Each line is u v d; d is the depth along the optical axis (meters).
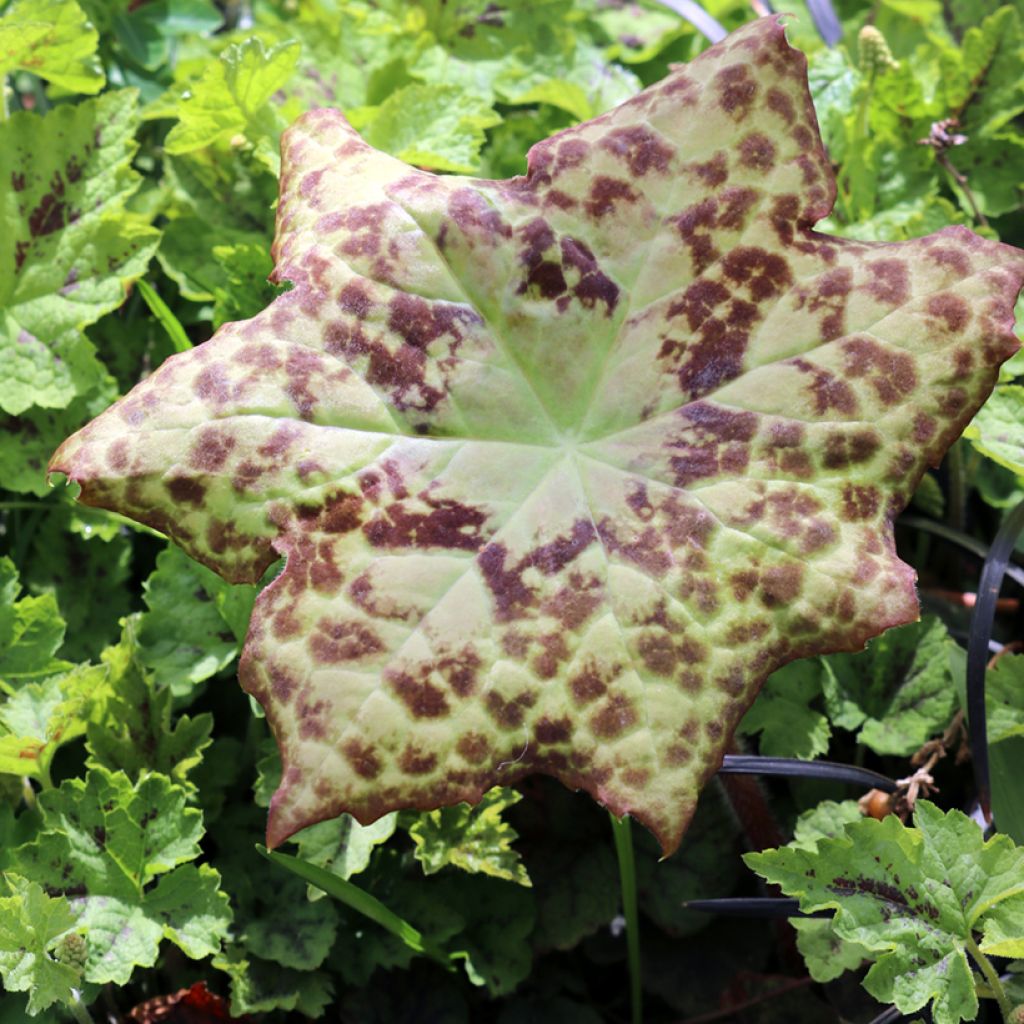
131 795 0.70
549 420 0.62
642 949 0.76
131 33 0.91
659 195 0.63
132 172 0.78
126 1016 0.72
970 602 0.80
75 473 0.60
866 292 0.62
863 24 0.96
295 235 0.64
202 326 0.86
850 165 0.83
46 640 0.74
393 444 0.61
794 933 0.74
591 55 0.90
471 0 0.89
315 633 0.59
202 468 0.61
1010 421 0.72
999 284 0.61
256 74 0.77
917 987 0.63
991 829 0.69
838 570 0.60
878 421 0.61
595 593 0.60
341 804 0.58
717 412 0.62
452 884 0.74
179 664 0.74
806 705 0.74
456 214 0.63
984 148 0.86
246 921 0.72
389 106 0.81
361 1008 0.73
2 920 0.65
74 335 0.77
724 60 0.63
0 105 0.77
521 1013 0.75
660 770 0.59
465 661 0.59
